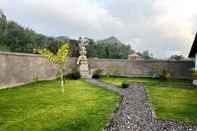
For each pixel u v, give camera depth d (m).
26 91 12.34
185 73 22.02
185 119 7.14
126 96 11.05
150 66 23.59
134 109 8.30
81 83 17.22
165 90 13.53
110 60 25.09
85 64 22.41
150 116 7.35
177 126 6.38
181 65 22.22
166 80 20.80
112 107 8.59
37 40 52.62
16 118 6.98
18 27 57.72
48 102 9.44
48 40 55.44
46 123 6.49
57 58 13.09
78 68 23.30
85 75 22.08
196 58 18.12
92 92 12.52
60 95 11.30
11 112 7.68
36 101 9.61
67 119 6.89
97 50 59.28
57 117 7.11
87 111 7.92
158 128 6.15
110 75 24.73
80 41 22.92
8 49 43.44
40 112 7.73
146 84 16.44
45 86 14.80
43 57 18.08
